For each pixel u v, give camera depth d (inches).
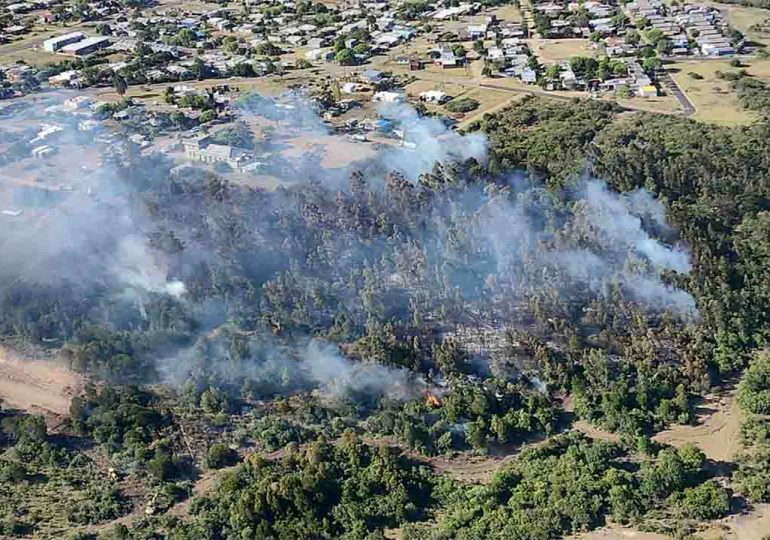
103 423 7086.6
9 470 6624.0
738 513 6087.6
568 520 6067.9
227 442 7022.6
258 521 6131.9
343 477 6520.7
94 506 6348.4
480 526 5974.4
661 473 6304.1
